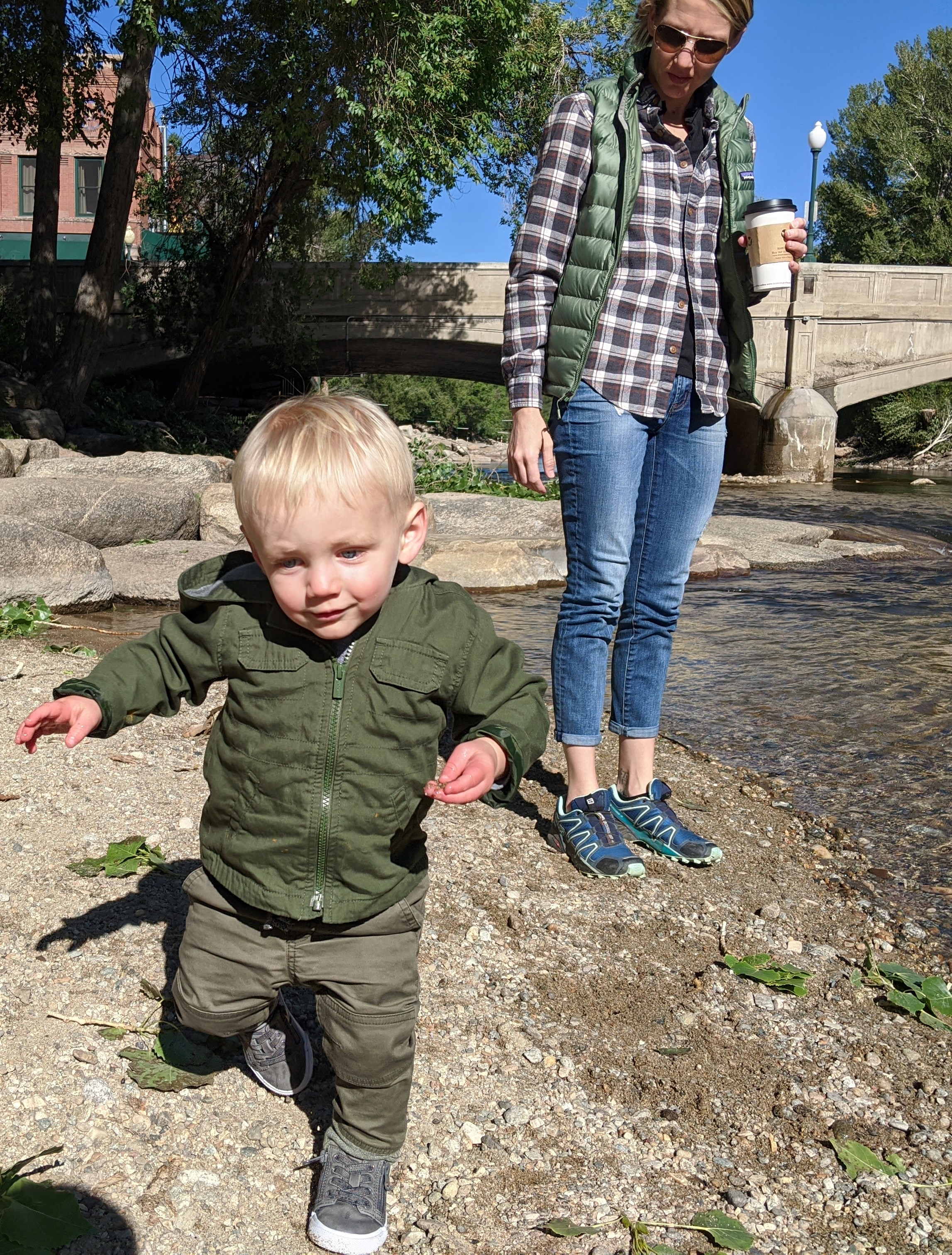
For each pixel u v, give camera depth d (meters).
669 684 5.54
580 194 3.07
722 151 3.06
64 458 12.03
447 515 10.23
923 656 6.31
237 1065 2.13
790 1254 1.79
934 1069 2.32
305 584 1.62
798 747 4.46
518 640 6.45
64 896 2.59
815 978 2.64
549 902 2.86
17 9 16.25
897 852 3.44
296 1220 1.77
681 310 3.06
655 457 3.17
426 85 16.34
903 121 46.41
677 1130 2.07
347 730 1.72
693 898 2.99
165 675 1.80
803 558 10.80
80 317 18.33
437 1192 1.86
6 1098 1.95
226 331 24.92
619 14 21.14
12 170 37.16
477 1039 2.27
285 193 21.34
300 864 1.73
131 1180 1.80
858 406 37.78
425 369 33.34
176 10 15.66
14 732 3.56
